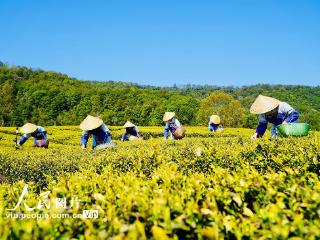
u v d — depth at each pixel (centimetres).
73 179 537
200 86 18612
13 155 1098
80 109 8288
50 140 2820
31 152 1192
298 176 460
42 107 8456
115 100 8238
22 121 8306
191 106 7850
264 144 779
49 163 916
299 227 306
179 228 317
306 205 357
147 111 7962
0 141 2186
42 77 11288
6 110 8412
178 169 733
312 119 7719
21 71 11219
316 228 303
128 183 470
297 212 359
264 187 426
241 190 414
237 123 7075
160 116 7800
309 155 648
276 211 333
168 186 454
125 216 354
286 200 388
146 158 779
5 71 10950
